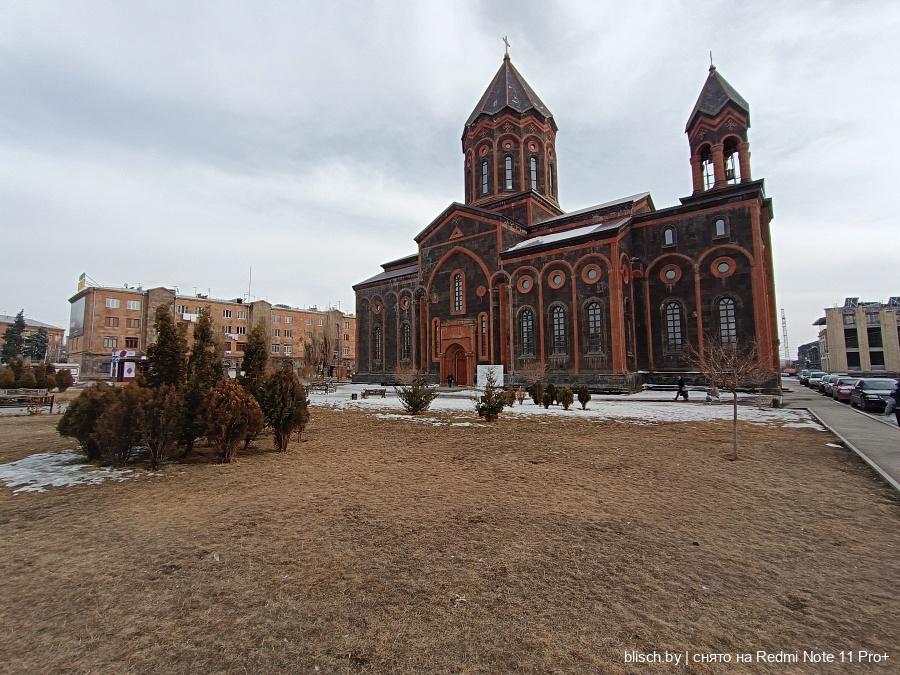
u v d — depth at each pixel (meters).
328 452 10.02
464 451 10.11
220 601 3.69
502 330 32.75
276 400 10.14
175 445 9.94
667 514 5.89
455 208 36.28
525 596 3.78
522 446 10.66
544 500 6.48
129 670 2.85
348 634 3.24
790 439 11.46
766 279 29.14
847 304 73.25
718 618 3.48
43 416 17.38
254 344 13.90
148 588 3.90
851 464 8.73
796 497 6.64
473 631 3.28
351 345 85.44
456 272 36.38
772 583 4.05
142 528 5.34
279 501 6.39
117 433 8.39
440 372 36.25
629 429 13.23
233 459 9.20
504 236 33.59
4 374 23.41
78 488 7.07
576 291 28.91
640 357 29.72
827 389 28.02
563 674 2.82
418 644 3.13
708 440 11.41
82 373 55.25
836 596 3.84
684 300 28.34
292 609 3.56
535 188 37.91
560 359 29.31
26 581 4.04
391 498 6.56
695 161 29.69
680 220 28.73
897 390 14.08
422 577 4.11
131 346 58.16
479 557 4.55
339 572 4.20
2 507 6.14
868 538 5.11
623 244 28.91
